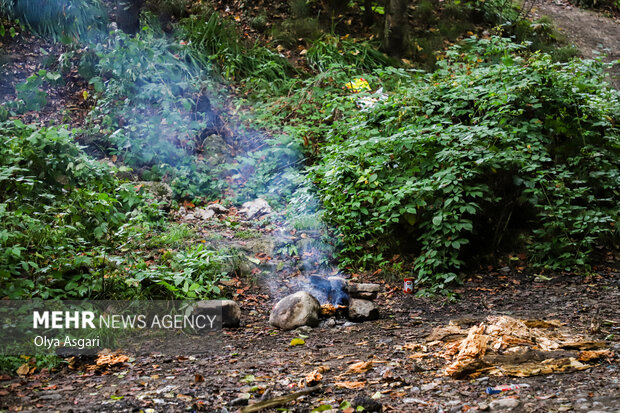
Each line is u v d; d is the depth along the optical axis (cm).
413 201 706
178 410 340
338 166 751
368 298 591
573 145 798
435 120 777
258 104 988
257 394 367
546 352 418
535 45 1306
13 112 875
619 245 748
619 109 879
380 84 1009
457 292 652
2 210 538
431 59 1213
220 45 1086
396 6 1206
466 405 330
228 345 486
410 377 391
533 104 786
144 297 535
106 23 1074
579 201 773
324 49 1153
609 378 363
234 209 823
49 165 671
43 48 1013
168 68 979
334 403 345
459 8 1348
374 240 720
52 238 559
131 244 632
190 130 909
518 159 706
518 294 640
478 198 727
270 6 1285
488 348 423
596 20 1520
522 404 326
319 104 970
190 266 596
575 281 674
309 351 467
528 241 740
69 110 920
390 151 760
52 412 337
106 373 414
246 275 652
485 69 834
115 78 952
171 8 1166
